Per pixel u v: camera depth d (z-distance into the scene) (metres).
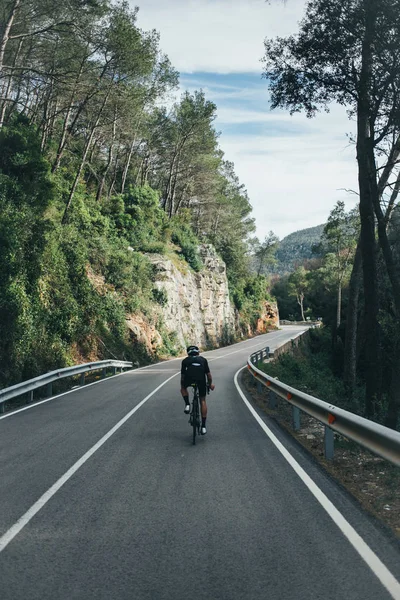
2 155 29.70
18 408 14.07
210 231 86.19
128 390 18.39
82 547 4.52
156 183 75.44
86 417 12.23
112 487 6.44
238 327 79.12
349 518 5.25
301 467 7.45
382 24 13.45
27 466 7.56
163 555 4.33
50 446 8.97
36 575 3.97
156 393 17.34
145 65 35.44
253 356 29.95
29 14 29.78
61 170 43.00
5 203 24.95
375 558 4.22
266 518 5.26
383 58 13.89
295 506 5.65
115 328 33.81
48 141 44.38
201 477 6.89
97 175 53.03
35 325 23.23
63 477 6.91
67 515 5.39
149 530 4.93
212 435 10.01
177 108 59.31
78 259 30.56
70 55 34.25
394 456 5.48
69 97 37.84
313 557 4.26
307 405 9.55
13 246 22.28
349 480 7.06
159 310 44.97
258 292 98.69
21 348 20.22
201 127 59.94
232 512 5.46
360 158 16.02
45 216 31.97
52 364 21.77
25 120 35.50
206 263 67.75
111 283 38.28
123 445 9.01
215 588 3.73
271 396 14.17
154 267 47.62
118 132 49.00
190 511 5.50
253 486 6.46
